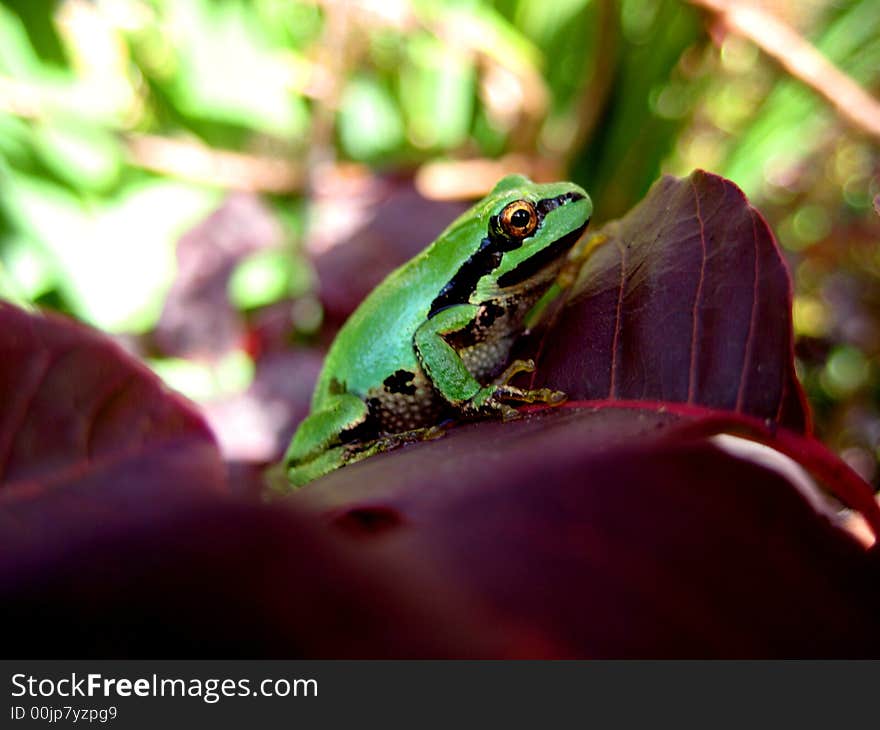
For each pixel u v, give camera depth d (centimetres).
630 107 23
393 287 18
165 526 12
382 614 11
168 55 24
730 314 15
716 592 12
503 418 16
